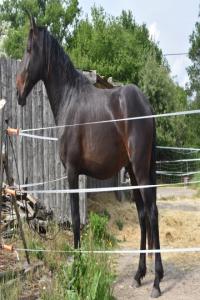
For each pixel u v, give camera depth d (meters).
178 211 10.80
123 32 31.52
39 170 7.43
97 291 3.97
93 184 9.40
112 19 31.81
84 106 4.75
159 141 24.09
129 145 4.48
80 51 30.45
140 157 4.44
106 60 29.47
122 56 29.20
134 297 4.52
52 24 37.28
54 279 4.41
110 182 10.26
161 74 25.94
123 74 29.30
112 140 4.59
